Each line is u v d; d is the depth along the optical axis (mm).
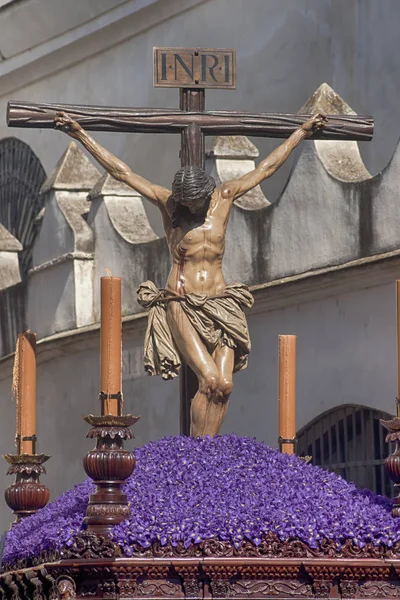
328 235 28844
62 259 35188
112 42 39438
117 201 34812
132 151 38875
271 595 13680
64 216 35500
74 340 34688
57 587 13641
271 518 13992
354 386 28625
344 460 28984
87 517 13898
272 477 15016
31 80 42500
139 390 33719
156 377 33156
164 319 16672
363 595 13797
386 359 27938
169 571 13586
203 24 36844
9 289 37906
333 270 28359
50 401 36375
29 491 17469
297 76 34625
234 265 30734
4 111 43688
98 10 39125
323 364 29359
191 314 16469
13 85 43156
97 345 34594
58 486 35906
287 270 29594
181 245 16781
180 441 15594
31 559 14922
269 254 29984
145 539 13664
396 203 27547
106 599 13547
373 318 28250
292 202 29531
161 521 13859
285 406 17469
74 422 35406
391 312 27844
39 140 42125
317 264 29016
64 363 35844
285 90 34875
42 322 36281
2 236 40344
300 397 29891
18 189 42938
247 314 30953
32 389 17891
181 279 16719
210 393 16312
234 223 30734
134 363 33875
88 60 40375
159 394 33094
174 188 16641
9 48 42406
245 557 13742
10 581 15031
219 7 36500
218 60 18438
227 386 16281
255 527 13883
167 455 15328
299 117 18406
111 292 14266
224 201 17094
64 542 13914
